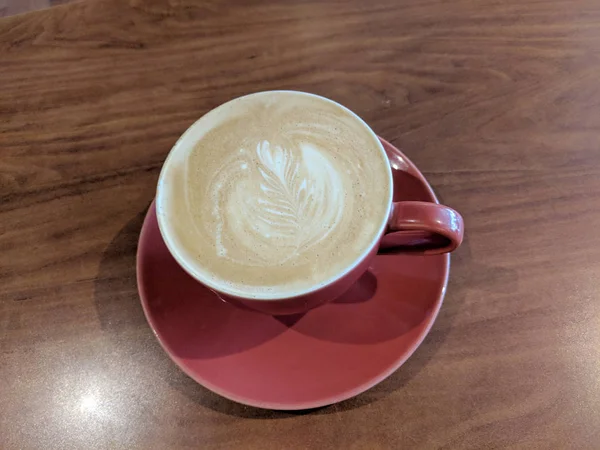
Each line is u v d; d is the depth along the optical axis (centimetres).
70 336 25
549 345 24
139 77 30
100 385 24
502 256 25
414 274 24
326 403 22
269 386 22
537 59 30
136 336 25
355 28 31
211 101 29
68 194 27
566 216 26
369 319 23
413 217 21
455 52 30
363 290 24
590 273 25
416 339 23
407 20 31
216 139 24
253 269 21
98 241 26
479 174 27
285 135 24
